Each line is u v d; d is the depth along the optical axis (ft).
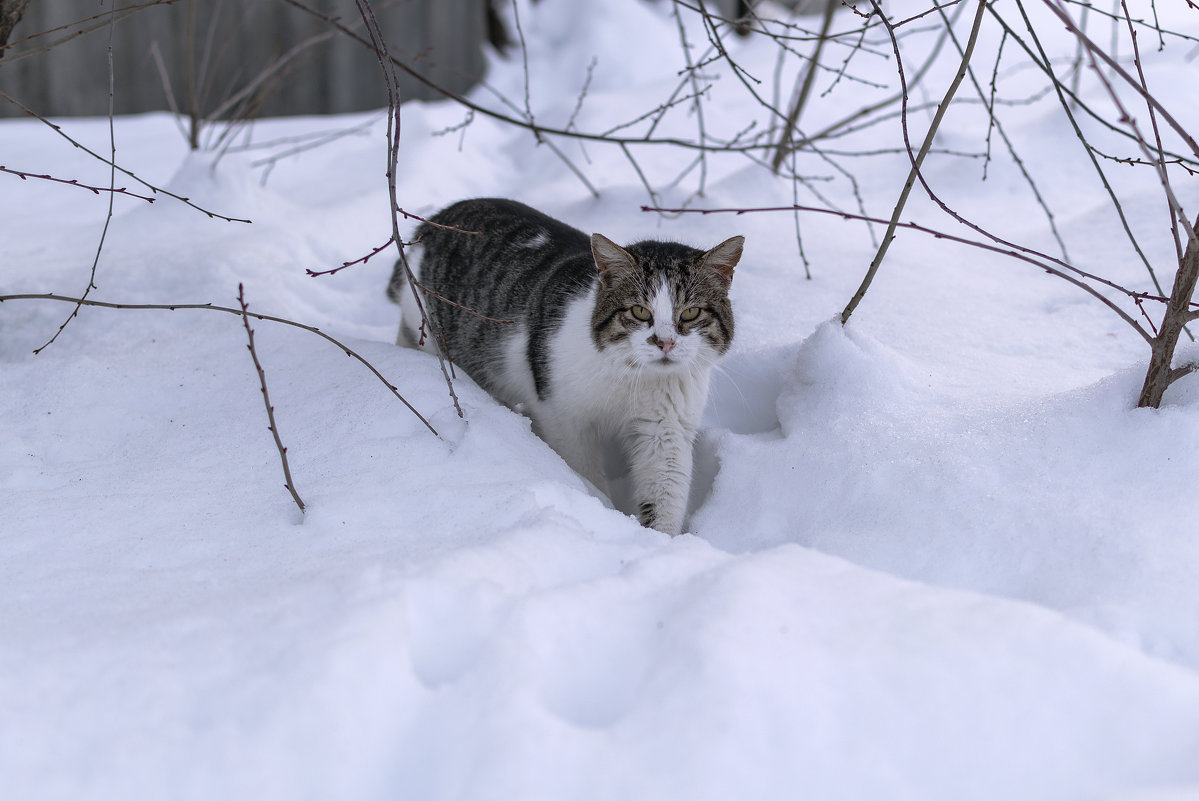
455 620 7.31
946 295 15.51
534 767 5.92
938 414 11.64
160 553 8.86
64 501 9.70
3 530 9.02
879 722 6.24
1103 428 10.25
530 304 13.12
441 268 14.51
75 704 6.22
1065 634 6.79
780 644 6.80
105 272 16.61
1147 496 9.41
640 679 6.81
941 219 19.19
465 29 34.24
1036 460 10.21
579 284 12.65
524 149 25.94
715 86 28.40
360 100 33.32
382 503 9.76
